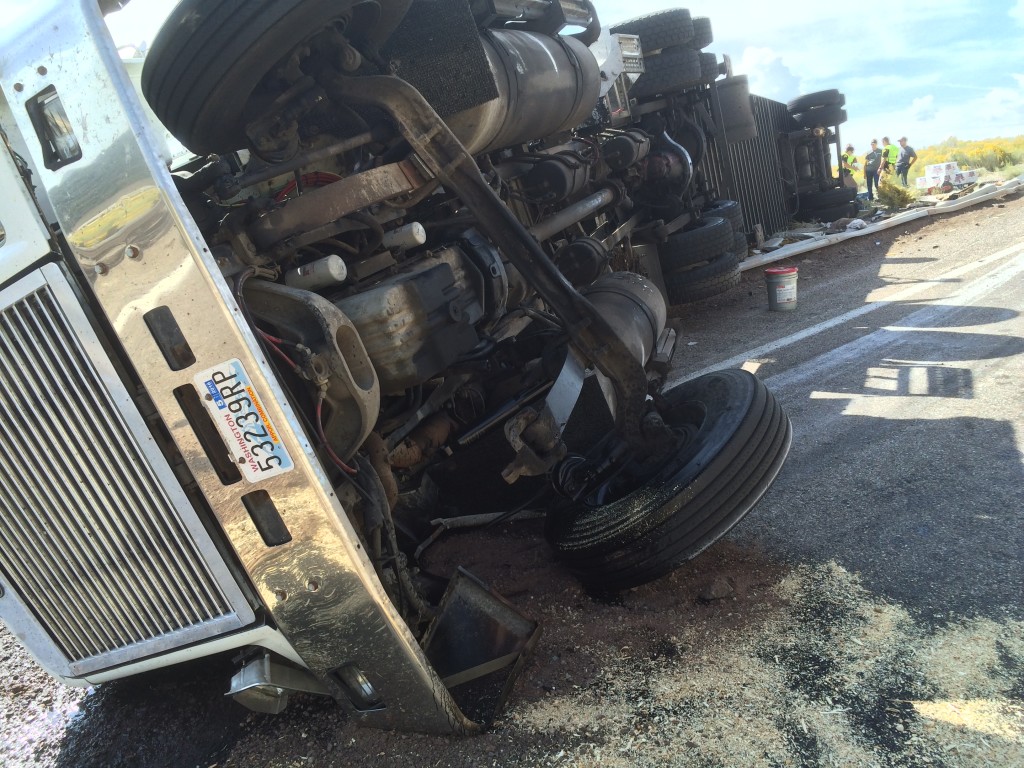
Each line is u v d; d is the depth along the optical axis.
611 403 3.19
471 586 2.63
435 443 3.19
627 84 6.73
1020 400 4.16
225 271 2.29
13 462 2.18
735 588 2.84
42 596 2.40
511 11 3.86
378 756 2.34
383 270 2.88
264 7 2.12
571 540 2.90
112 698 2.99
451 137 2.70
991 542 2.87
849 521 3.20
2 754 2.82
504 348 3.49
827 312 7.14
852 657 2.36
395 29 2.89
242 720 2.69
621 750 2.15
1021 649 2.27
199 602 2.25
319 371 2.13
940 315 6.29
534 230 4.49
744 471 2.77
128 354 1.94
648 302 4.03
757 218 12.15
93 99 1.84
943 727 2.03
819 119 13.52
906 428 4.06
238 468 2.00
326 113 2.85
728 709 2.23
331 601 2.10
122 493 2.13
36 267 1.97
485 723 2.35
